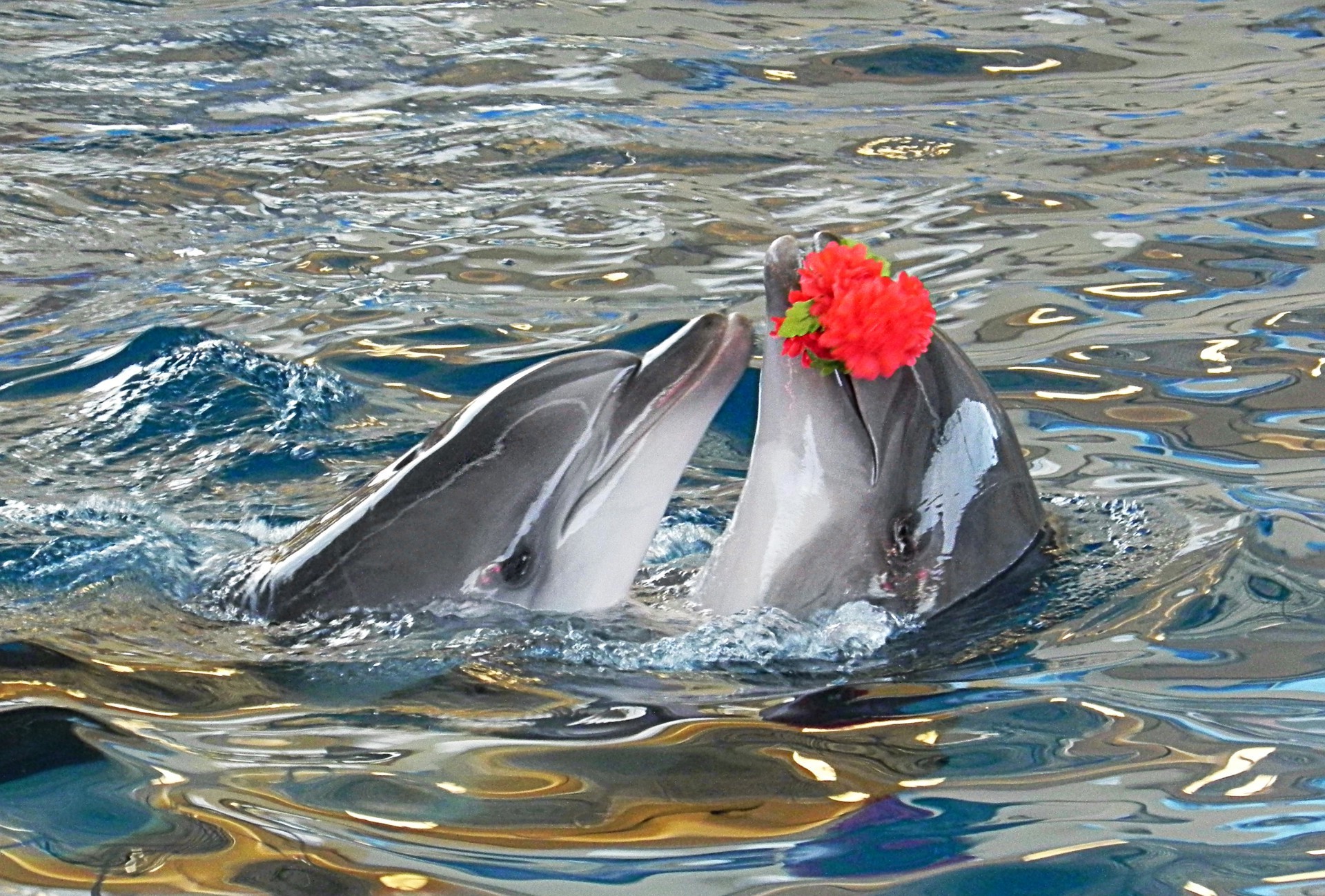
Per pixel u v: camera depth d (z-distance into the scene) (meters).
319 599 7.93
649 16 25.41
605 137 19.44
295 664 7.55
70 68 22.53
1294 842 5.92
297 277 15.20
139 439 11.37
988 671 7.43
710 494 10.38
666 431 8.12
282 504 10.27
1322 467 10.13
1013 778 6.43
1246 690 7.17
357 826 6.13
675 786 6.39
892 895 5.63
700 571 8.68
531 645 7.70
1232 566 8.55
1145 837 5.98
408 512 7.90
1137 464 10.34
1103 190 17.09
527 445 7.93
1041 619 7.95
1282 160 17.89
